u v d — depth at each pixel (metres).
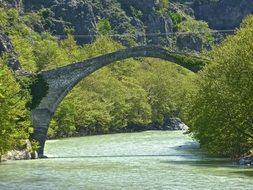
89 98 142.38
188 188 39.25
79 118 136.25
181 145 92.88
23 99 70.56
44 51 165.12
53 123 118.94
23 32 182.75
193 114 64.25
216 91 57.62
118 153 78.19
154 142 102.19
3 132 58.72
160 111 170.12
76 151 83.06
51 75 78.44
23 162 64.00
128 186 41.16
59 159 68.75
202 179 44.09
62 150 85.50
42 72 78.44
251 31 58.78
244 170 50.00
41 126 77.31
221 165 55.59
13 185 42.50
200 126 62.28
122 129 155.50
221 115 57.44
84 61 79.19
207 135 62.09
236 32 66.31
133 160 65.25
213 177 45.12
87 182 43.94
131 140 110.06
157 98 170.12
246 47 56.47
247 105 55.47
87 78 148.25
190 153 75.94
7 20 178.62
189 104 69.19
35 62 151.38
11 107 60.97
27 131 72.56
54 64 157.25
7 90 60.22
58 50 171.25
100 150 84.38
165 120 171.50
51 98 77.94
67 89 78.44
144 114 161.62
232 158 64.56
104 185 42.00
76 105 133.00
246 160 56.75
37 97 77.56
